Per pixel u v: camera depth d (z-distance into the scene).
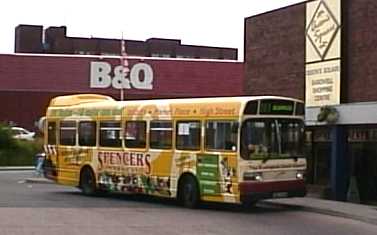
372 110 22.78
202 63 65.38
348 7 24.28
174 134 23.53
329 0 24.83
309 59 25.73
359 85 23.67
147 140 24.64
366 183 23.97
